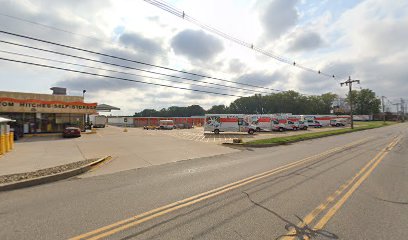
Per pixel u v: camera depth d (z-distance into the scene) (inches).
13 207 233.3
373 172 388.5
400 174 374.9
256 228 185.0
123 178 360.2
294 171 395.5
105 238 168.6
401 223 195.3
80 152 646.5
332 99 5861.2
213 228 184.9
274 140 944.9
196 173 392.2
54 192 286.4
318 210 222.1
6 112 1244.5
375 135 1325.0
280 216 208.2
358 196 263.9
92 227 186.2
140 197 262.7
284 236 172.6
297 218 204.2
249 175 369.4
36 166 438.9
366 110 5959.6
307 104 5551.2
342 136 1275.8
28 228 185.0
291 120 1875.0
